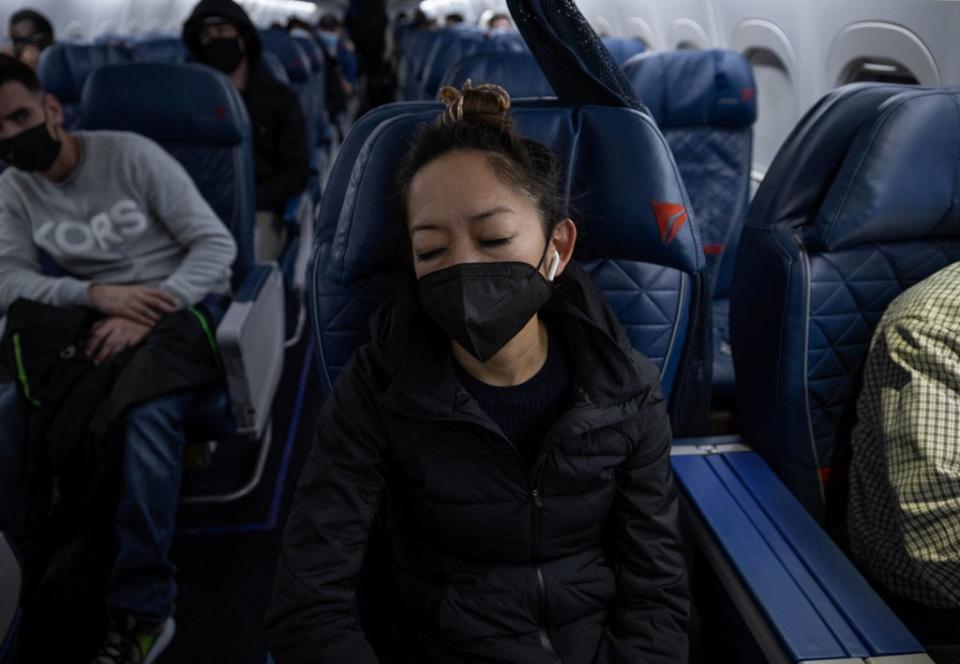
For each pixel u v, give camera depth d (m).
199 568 2.06
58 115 1.77
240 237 2.34
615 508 1.08
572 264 1.07
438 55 4.32
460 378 1.00
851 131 1.24
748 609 1.04
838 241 1.23
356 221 1.09
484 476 0.97
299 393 3.04
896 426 1.04
